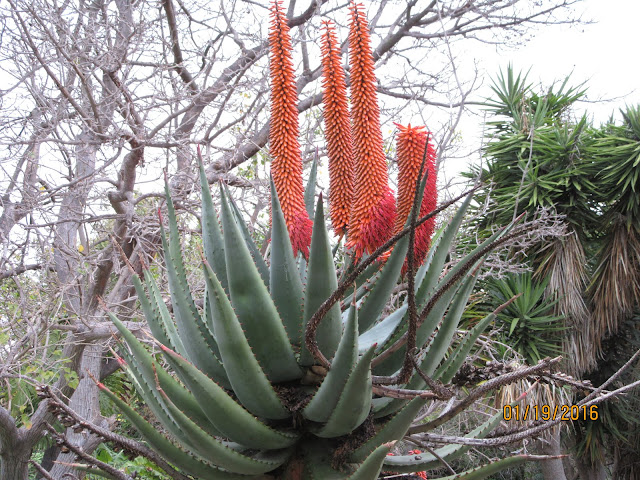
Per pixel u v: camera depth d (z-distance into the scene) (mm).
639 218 9523
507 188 9750
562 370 9359
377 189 2270
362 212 2275
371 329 2496
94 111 6730
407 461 2348
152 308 2459
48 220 7426
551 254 9344
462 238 8680
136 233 7191
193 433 1876
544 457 2031
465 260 2178
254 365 2029
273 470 2260
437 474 7773
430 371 2207
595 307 9844
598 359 10305
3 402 7734
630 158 9438
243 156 8320
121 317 8305
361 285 2451
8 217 7910
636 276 9852
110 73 6625
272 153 2408
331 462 2178
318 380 2254
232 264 2088
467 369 2264
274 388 2250
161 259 7816
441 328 2184
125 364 2342
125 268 8180
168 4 7957
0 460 7477
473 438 2461
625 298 9633
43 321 6891
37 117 7707
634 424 10242
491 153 10172
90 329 6852
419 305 2234
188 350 2371
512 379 1984
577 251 9461
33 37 7027
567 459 12516
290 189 2369
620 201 9820
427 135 2238
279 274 2281
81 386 8234
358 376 1825
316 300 2168
